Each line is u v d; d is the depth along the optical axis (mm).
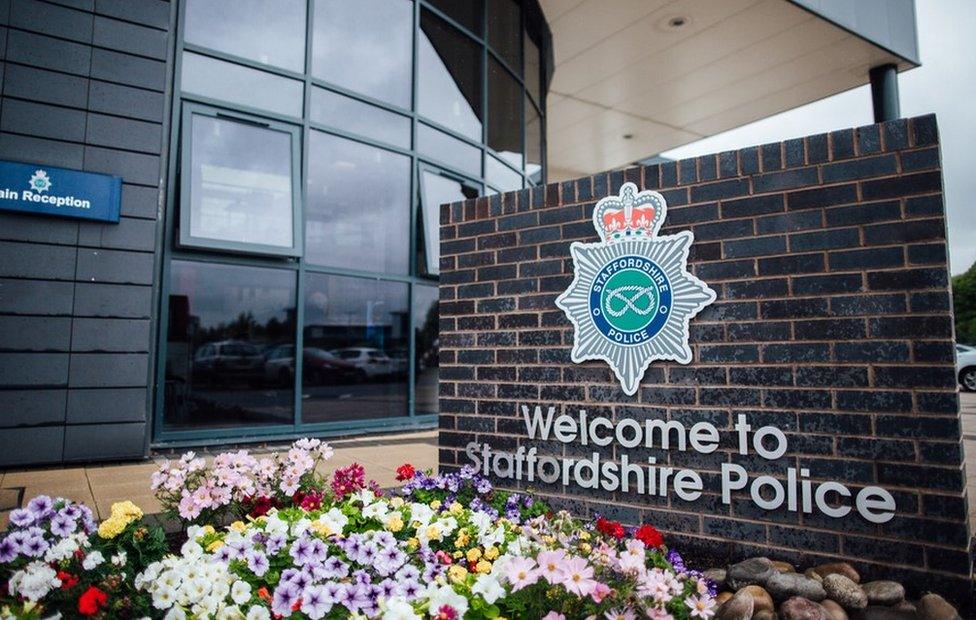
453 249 4152
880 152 2814
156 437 5910
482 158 8844
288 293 6809
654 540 2742
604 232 3533
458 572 2400
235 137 6598
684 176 3299
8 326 5211
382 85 7789
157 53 5996
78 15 5664
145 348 5711
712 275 3176
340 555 2543
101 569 2299
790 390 2945
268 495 3176
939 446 2621
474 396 3957
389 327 7578
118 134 5742
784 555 2898
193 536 2707
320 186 7148
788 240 2998
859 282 2826
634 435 3338
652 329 3324
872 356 2775
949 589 2549
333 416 7039
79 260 5496
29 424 5230
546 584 2104
